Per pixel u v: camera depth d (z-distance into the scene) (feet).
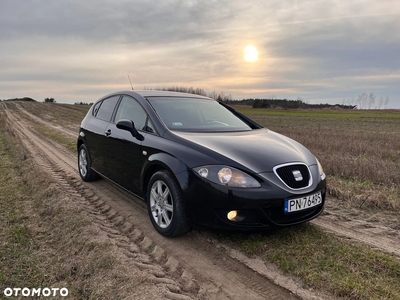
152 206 11.35
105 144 14.97
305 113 198.18
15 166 22.18
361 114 198.49
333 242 10.14
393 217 12.85
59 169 21.47
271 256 9.33
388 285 7.88
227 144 10.61
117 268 8.50
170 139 11.02
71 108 154.71
